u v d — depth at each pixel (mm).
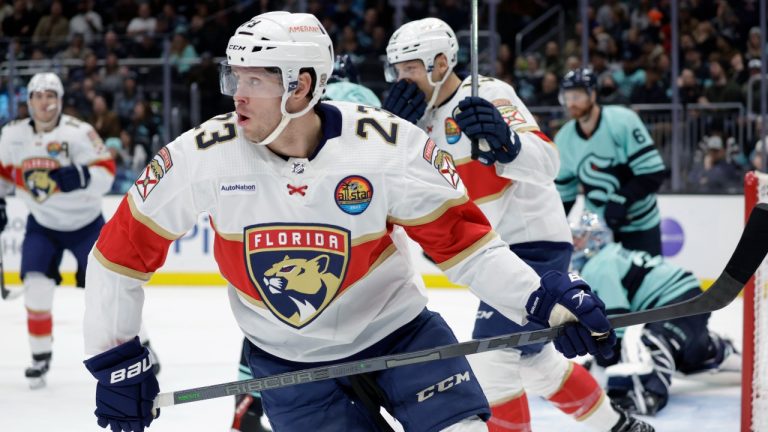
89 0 14766
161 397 2922
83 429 5680
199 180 2691
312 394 2945
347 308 2834
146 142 12695
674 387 6602
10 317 9672
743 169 12008
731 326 9062
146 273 2811
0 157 7086
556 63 13328
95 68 12789
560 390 4562
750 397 4910
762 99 11883
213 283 11586
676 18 12555
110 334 2842
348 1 14203
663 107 12336
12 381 6969
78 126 7125
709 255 11008
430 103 4469
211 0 14703
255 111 2627
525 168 4129
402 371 2908
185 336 8594
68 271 11727
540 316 2760
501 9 14055
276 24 2623
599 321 2691
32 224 7094
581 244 6168
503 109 4324
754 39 13008
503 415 4309
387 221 2809
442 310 9727
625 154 7453
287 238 2711
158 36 13328
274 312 2820
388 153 2705
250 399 4812
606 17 13711
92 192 7070
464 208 2779
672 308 2828
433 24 4375
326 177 2672
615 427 4695
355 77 5496
